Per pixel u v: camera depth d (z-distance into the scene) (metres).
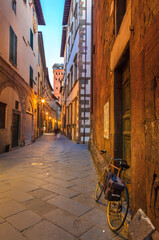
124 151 3.51
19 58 11.59
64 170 5.74
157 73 1.65
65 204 3.16
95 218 2.68
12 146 10.59
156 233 1.59
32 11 16.19
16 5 10.82
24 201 3.28
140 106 2.08
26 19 13.45
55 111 54.88
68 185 4.23
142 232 1.77
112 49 3.90
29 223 2.51
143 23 2.01
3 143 9.12
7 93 9.40
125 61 3.27
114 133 3.71
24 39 12.74
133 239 1.88
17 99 11.22
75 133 17.20
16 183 4.35
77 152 9.95
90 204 3.17
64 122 30.81
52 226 2.44
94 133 8.60
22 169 5.83
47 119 39.00
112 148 3.82
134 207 2.26
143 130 1.98
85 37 15.47
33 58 16.72
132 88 2.40
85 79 15.27
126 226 2.37
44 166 6.31
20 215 2.74
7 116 9.52
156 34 1.67
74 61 18.12
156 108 1.67
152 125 1.75
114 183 2.34
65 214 2.79
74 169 5.89
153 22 1.74
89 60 15.39
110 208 2.58
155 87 1.70
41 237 2.20
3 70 8.67
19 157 8.12
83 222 2.56
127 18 2.69
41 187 4.07
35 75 18.02
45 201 3.29
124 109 3.53
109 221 2.47
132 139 2.38
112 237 2.21
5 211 2.87
